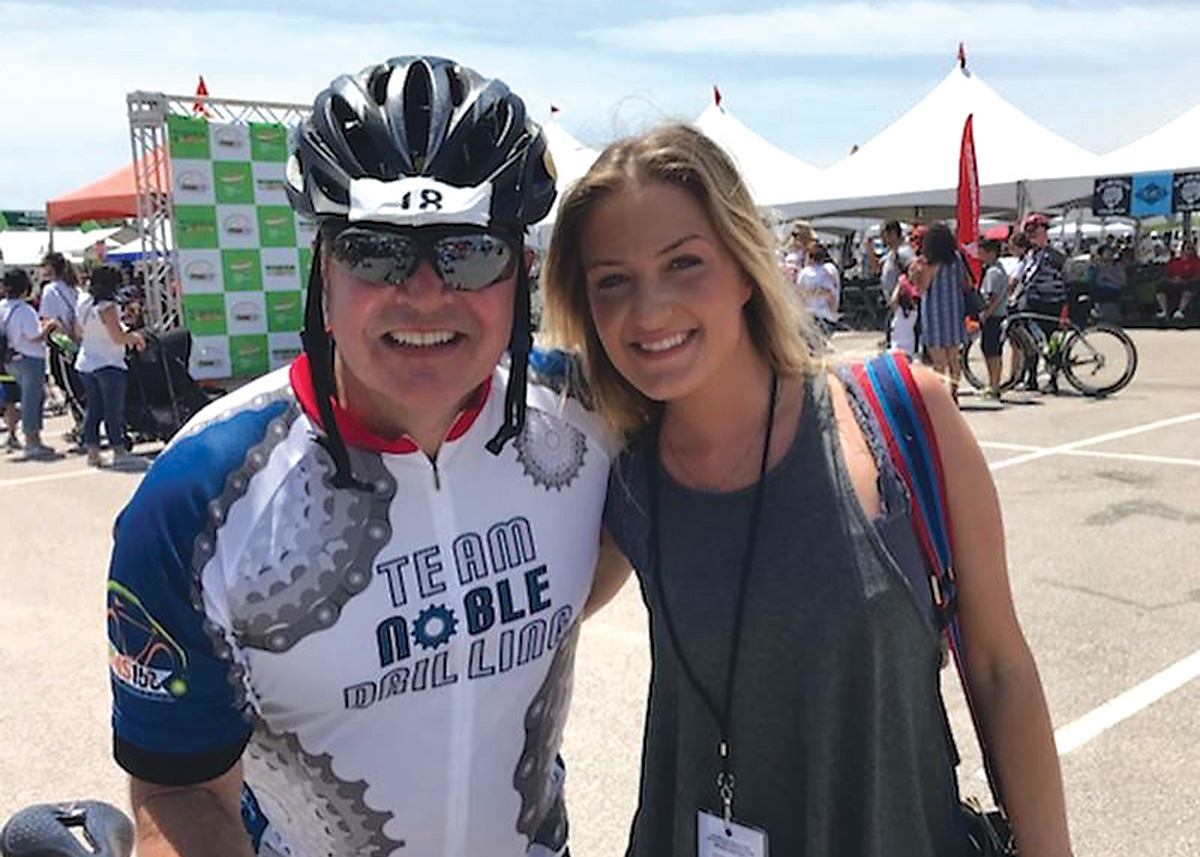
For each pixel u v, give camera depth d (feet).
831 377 4.82
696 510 4.73
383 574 4.24
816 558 4.45
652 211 4.55
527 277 4.49
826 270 33.01
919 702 4.60
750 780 4.67
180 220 32.83
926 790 4.68
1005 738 4.88
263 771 4.44
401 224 3.93
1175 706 11.78
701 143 4.62
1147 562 16.99
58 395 49.93
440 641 4.36
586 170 4.76
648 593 4.88
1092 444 27.20
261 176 33.99
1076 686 12.37
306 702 4.21
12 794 10.81
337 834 4.44
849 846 4.58
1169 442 27.07
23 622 15.96
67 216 39.88
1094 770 10.51
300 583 4.08
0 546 20.52
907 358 4.88
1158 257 80.84
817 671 4.46
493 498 4.55
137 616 3.87
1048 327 37.06
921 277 31.96
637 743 11.54
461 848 4.64
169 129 32.37
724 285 4.64
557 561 4.77
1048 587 15.87
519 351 4.51
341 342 4.10
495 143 4.21
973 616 4.84
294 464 4.13
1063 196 59.16
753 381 4.77
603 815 10.21
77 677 13.76
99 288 28.25
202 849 3.83
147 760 3.96
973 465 4.68
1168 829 9.52
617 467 5.04
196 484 3.95
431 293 3.99
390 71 4.41
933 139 60.59
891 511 4.48
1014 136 58.90
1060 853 4.90
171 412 29.71
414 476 4.30
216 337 33.83
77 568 18.83
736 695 4.62
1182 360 45.50
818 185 62.85
